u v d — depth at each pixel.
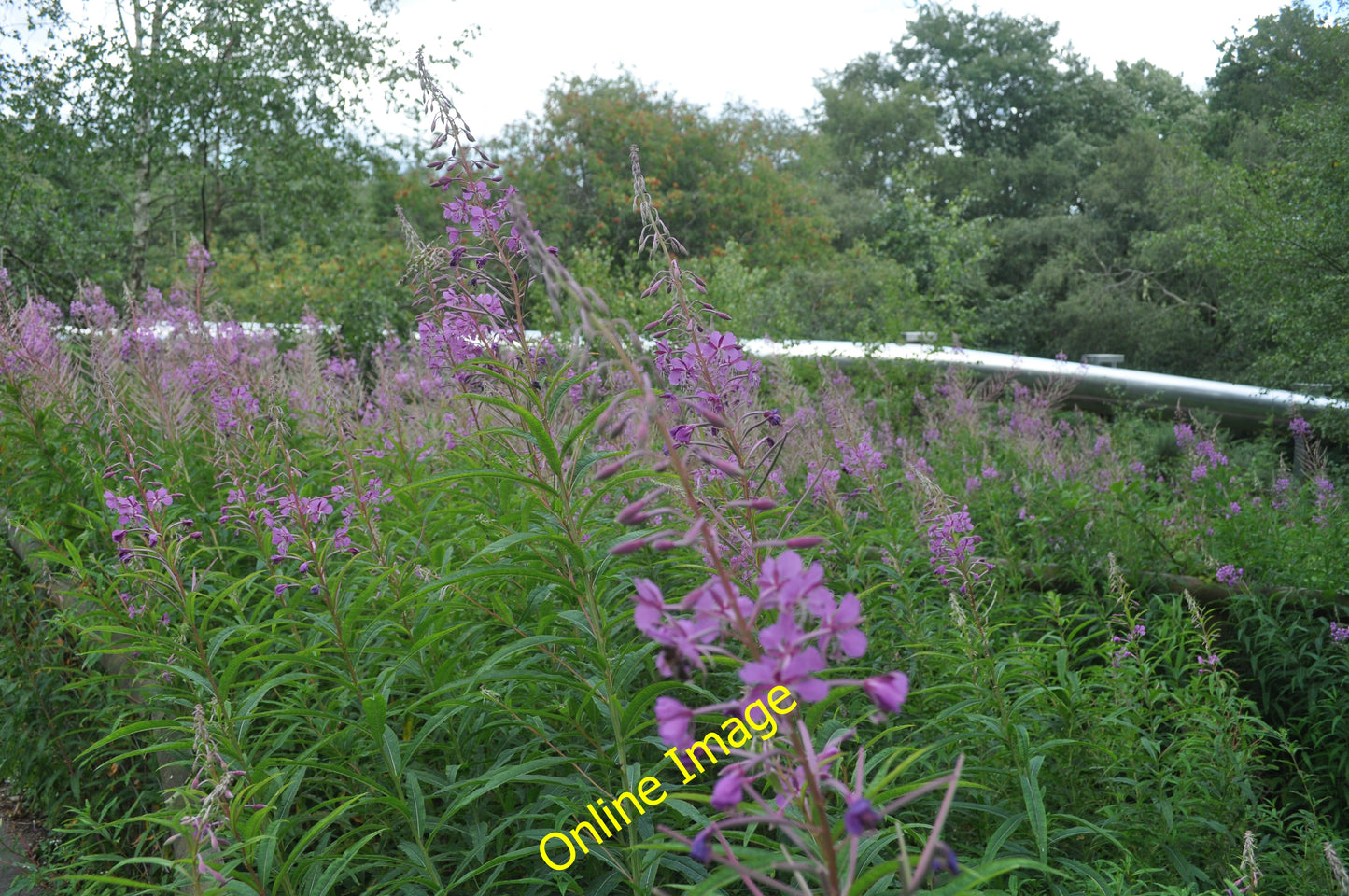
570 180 26.48
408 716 3.47
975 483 7.35
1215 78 31.61
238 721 3.06
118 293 13.93
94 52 14.05
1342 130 11.64
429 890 2.92
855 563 4.60
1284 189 12.32
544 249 1.74
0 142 13.46
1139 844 3.58
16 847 4.80
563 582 2.90
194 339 6.74
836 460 6.56
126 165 14.59
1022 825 3.25
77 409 5.47
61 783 5.00
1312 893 3.58
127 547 3.49
